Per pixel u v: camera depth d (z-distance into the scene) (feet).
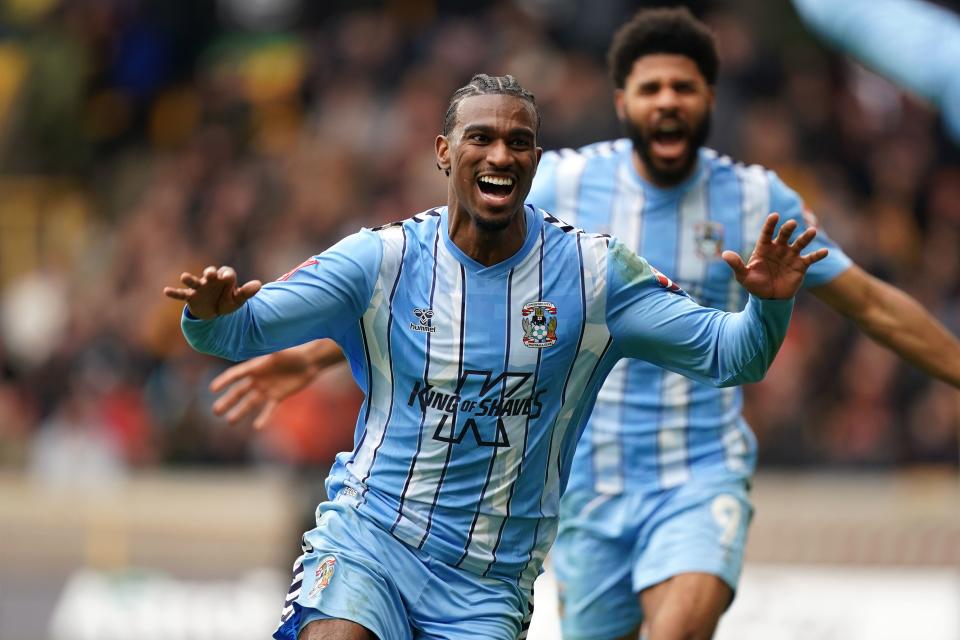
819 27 66.28
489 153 50.16
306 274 51.98
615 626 71.15
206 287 47.98
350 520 53.67
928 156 165.89
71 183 186.60
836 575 110.01
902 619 106.22
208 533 123.13
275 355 70.95
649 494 69.21
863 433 136.87
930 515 117.60
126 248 166.20
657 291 52.75
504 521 53.47
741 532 67.92
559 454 54.34
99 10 189.57
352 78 171.01
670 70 67.46
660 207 69.41
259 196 160.45
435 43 168.04
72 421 147.43
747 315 49.80
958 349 66.64
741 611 106.22
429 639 53.47
